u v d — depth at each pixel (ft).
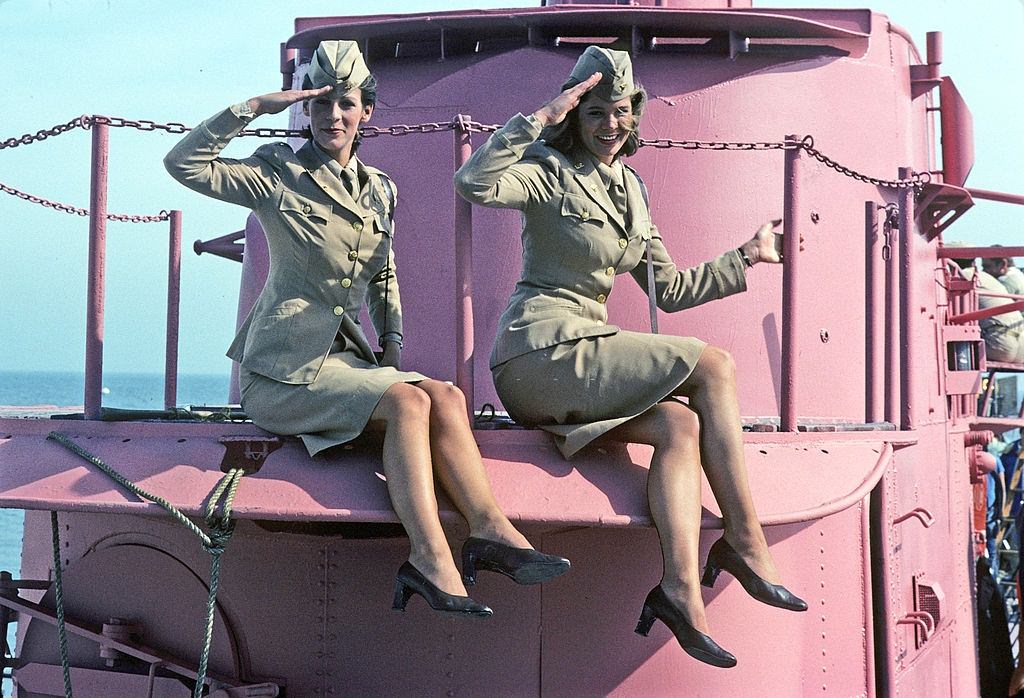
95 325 15.17
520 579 12.70
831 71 20.40
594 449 14.23
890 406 18.33
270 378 14.16
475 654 15.23
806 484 15.03
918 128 23.20
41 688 16.21
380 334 15.53
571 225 14.53
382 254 14.80
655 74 19.52
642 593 15.26
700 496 13.56
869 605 17.37
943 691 22.80
